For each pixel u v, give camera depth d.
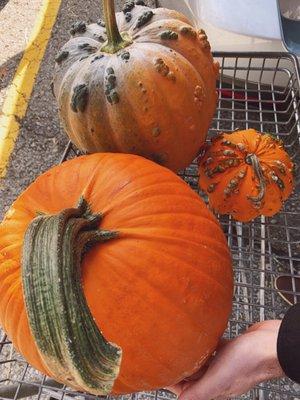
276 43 1.50
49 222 0.64
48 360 0.58
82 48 0.95
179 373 0.75
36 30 2.47
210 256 0.76
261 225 1.23
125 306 0.69
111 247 0.72
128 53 0.89
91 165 0.82
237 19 1.52
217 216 1.21
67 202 0.78
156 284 0.70
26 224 0.77
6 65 2.35
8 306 0.74
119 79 0.88
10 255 0.76
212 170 0.97
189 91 0.92
